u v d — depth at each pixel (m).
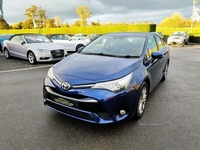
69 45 11.02
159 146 2.16
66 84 2.30
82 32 37.81
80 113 2.29
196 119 2.81
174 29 35.75
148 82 3.03
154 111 3.07
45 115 2.89
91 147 2.14
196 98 3.67
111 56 3.03
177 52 12.07
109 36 3.80
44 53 7.12
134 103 2.45
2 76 5.34
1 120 2.72
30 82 4.71
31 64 7.35
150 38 3.64
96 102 2.18
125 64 2.59
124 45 3.34
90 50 3.46
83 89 2.23
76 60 2.90
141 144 2.20
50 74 2.65
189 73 5.86
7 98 3.58
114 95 2.21
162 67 4.24
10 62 7.84
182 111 3.08
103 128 2.54
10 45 8.41
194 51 12.68
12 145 2.15
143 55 2.99
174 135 2.38
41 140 2.26
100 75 2.30
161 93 3.95
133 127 2.57
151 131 2.47
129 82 2.34
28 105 3.26
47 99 2.62
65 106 2.39
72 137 2.33
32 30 42.34
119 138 2.31
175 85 4.54
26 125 2.59
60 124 2.63
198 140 2.27
